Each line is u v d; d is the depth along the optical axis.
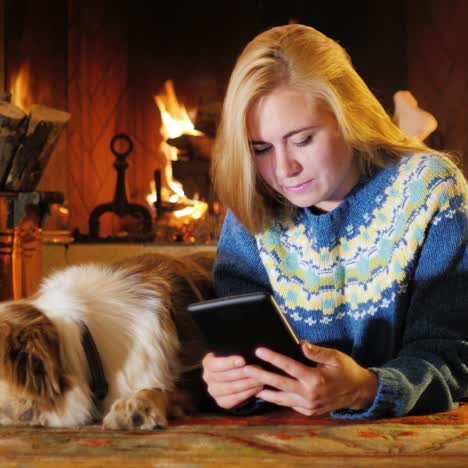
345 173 1.57
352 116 1.56
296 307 1.70
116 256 4.36
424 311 1.58
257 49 1.51
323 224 1.64
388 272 1.60
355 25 5.57
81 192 5.45
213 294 1.97
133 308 1.70
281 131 1.50
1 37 5.09
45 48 5.26
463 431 1.40
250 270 1.79
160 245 4.34
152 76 5.64
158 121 5.65
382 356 1.65
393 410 1.45
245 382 1.44
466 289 1.57
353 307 1.65
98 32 5.50
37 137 3.54
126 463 1.21
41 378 1.56
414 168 1.60
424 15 5.44
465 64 5.27
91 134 5.49
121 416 1.51
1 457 1.27
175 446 1.33
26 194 3.53
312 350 1.35
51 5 5.28
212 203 4.74
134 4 5.60
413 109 4.48
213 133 4.96
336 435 1.38
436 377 1.51
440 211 1.56
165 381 1.66
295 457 1.23
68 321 1.62
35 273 3.61
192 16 5.61
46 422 1.58
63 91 5.34
